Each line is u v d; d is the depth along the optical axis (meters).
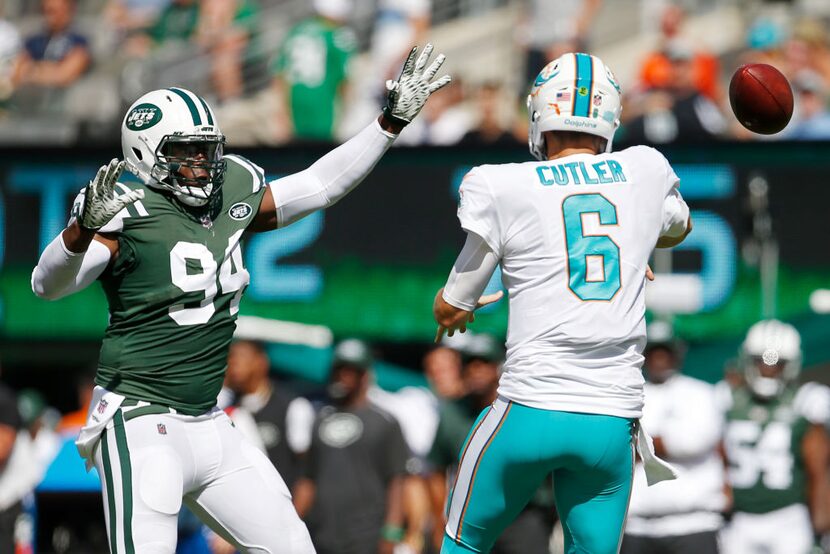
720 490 26.17
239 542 15.95
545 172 14.99
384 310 33.47
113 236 15.37
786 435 27.34
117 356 15.52
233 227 15.95
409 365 35.75
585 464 14.57
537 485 14.88
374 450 28.47
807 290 32.00
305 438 29.17
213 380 15.80
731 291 32.31
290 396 29.47
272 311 33.62
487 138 36.12
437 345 30.72
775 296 32.22
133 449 15.25
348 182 16.62
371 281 33.50
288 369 34.25
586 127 15.27
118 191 15.55
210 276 15.60
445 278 33.31
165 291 15.42
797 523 27.27
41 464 32.94
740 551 27.44
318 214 33.62
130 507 15.05
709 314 32.44
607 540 14.83
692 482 25.77
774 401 27.55
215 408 16.14
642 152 15.48
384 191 33.53
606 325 14.58
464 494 15.06
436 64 16.75
